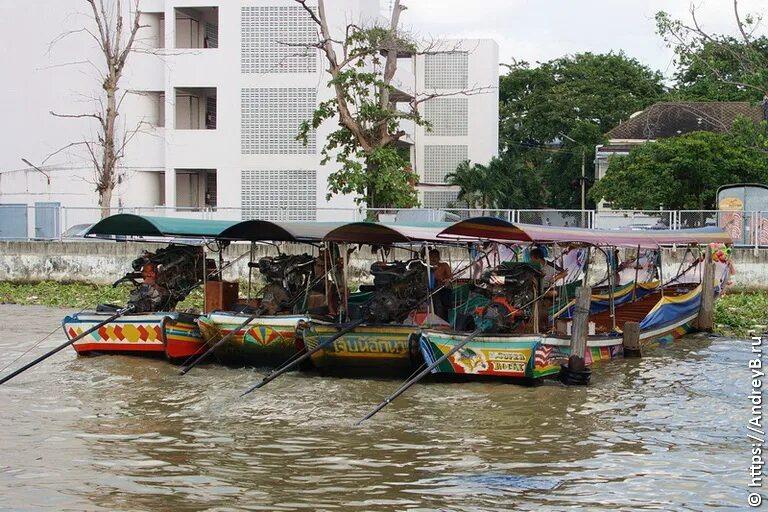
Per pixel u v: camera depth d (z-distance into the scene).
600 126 56.88
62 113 40.47
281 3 38.31
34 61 40.72
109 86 34.25
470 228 16.73
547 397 15.88
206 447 12.77
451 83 52.03
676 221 30.31
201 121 41.09
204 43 41.06
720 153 36.56
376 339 16.72
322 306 18.27
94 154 39.72
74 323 19.11
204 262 19.39
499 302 16.77
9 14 40.84
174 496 10.76
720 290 24.41
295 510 10.35
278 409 14.98
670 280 26.86
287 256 18.88
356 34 31.98
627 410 15.03
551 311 18.22
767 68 25.27
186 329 18.36
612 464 12.12
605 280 24.92
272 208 32.94
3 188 40.72
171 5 38.91
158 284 19.28
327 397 15.84
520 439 13.29
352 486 11.16
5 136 40.94
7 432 13.47
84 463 11.98
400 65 47.72
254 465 11.95
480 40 51.66
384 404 14.44
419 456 12.42
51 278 32.06
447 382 16.97
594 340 18.53
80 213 38.38
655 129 46.03
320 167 38.41
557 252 20.20
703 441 13.23
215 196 41.16
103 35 34.25
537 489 11.11
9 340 21.64
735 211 29.95
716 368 18.64
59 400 15.55
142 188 40.41
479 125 52.00
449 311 18.81
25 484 11.13
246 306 18.77
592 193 40.28
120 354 19.16
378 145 31.69
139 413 14.69
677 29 24.53
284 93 38.56
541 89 58.19
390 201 31.41
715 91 48.81
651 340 21.12
